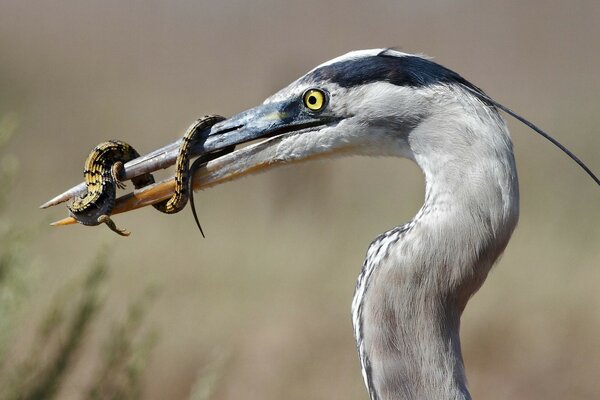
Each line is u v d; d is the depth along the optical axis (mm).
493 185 5387
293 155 5941
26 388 7629
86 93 25438
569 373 12133
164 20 33562
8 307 7559
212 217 15609
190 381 11234
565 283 13617
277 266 13797
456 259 5402
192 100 26672
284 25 33875
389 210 16859
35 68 26797
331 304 13047
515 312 13039
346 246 14633
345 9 34781
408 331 5453
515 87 29109
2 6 32656
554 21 33094
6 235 7746
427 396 5438
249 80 29766
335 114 5867
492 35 32938
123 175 5945
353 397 11359
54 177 17734
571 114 24469
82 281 8297
